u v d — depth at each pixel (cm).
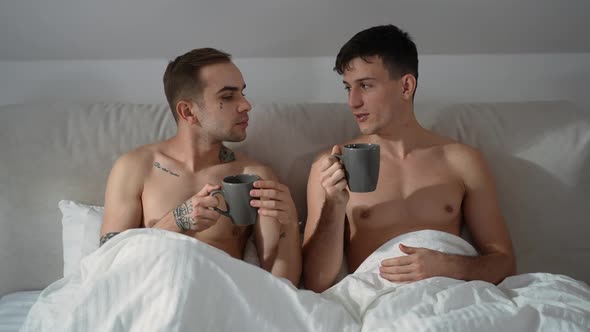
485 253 134
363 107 134
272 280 106
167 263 99
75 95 190
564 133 151
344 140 155
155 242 103
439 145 142
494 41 188
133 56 188
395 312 103
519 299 107
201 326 97
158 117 156
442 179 137
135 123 154
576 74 195
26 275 144
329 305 106
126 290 100
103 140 151
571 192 148
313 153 153
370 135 145
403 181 136
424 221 133
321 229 126
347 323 105
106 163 149
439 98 197
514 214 149
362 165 105
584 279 148
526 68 195
